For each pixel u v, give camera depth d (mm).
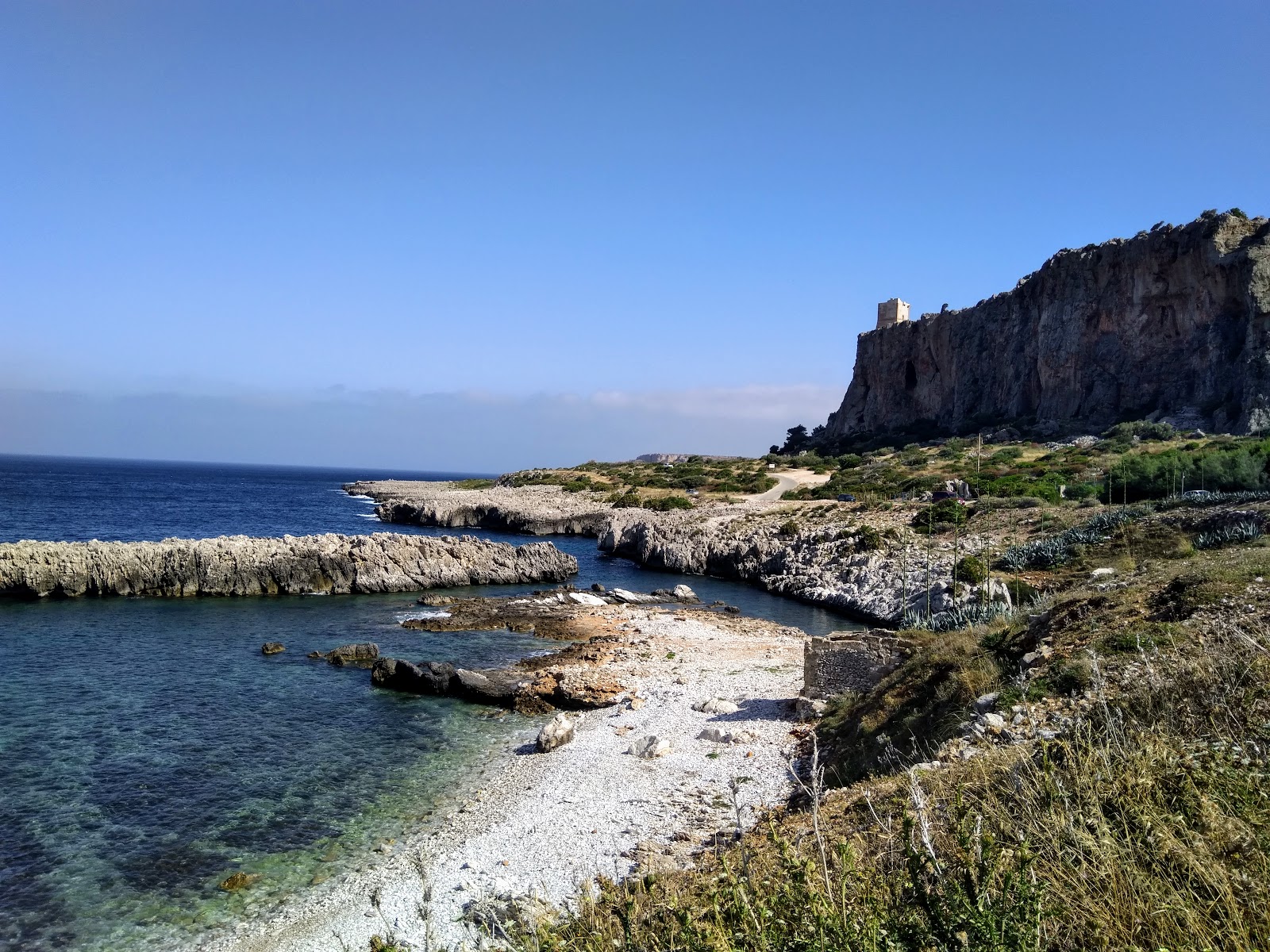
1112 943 4094
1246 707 7223
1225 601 12562
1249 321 81875
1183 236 89938
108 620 35812
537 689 24000
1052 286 107062
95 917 12180
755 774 16219
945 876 4211
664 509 81188
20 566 40594
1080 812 5129
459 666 28250
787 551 54469
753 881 5039
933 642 18750
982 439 97812
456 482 177500
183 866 13734
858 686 19984
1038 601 18875
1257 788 4844
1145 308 93438
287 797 16547
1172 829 4645
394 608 41188
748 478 100312
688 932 4414
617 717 21391
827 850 7812
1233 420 79125
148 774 17609
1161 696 8688
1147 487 49625
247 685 25000
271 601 42500
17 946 11477
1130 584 15891
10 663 27250
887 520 55875
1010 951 3699
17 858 13867
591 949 5410
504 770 17953
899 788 10078
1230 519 30031
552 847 13727
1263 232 84188
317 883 13172
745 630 35281
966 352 122250
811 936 4078
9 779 17188
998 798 7070
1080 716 8656
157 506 104812
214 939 11625
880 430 134750
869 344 147125
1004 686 12922
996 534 45219
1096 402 96375
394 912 12047
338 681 25719
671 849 12945
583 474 127688
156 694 23797
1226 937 3922
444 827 15117
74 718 21359
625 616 38656
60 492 122875
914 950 3904
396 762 18609
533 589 50312
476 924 9859
